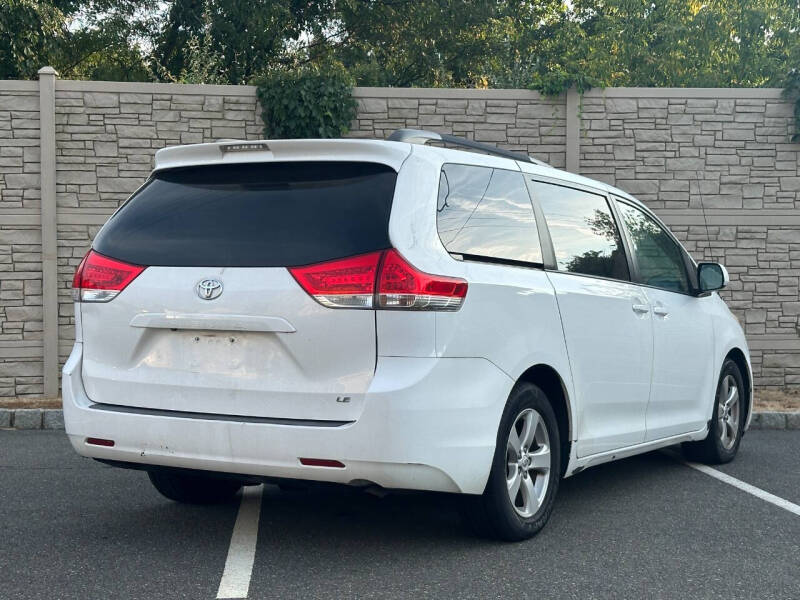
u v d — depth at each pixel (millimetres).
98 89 11281
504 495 4465
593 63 18828
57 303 11234
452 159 4590
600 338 5289
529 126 11680
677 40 19578
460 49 24500
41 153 11141
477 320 4254
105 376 4461
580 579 4074
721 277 6617
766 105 11703
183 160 4621
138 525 4984
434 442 4031
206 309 4203
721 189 11742
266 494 5828
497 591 3887
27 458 7078
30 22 16172
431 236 4219
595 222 5684
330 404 4020
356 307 4012
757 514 5414
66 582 3975
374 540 4688
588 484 6297
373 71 20656
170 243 4402
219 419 4160
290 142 4340
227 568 4184
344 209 4176
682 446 7164
